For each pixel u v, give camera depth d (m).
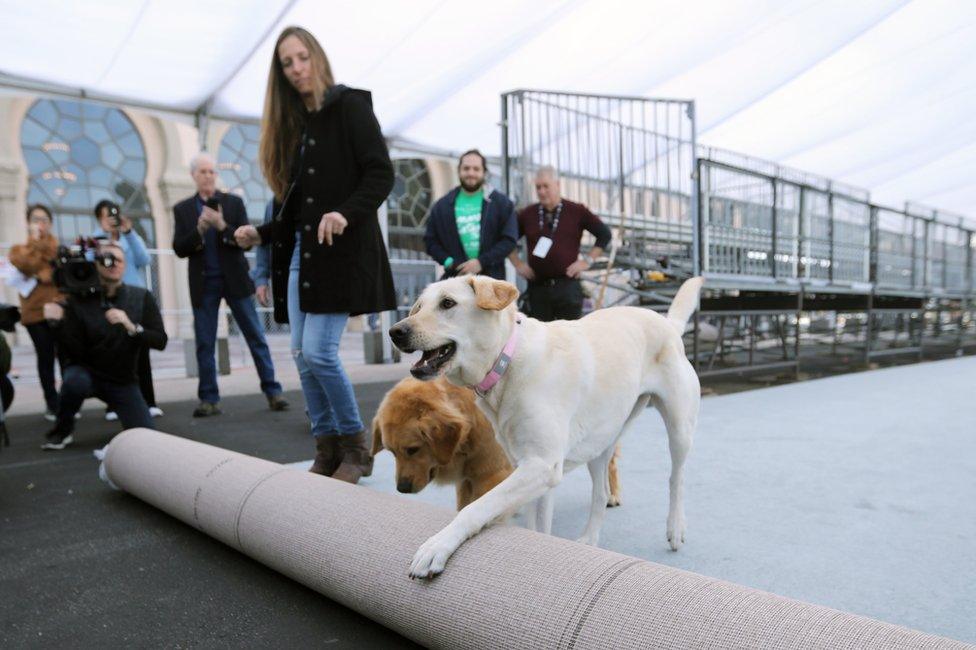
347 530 1.75
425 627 1.45
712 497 2.75
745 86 8.45
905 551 2.08
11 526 2.56
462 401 2.11
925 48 8.20
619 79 7.67
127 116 15.26
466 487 2.23
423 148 8.98
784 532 2.29
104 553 2.25
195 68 6.18
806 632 1.03
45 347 5.07
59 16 5.05
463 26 5.96
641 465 3.32
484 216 4.20
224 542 2.22
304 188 2.70
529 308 4.69
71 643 1.60
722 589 1.20
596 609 1.23
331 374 2.77
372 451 2.23
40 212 5.00
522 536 1.52
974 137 11.16
